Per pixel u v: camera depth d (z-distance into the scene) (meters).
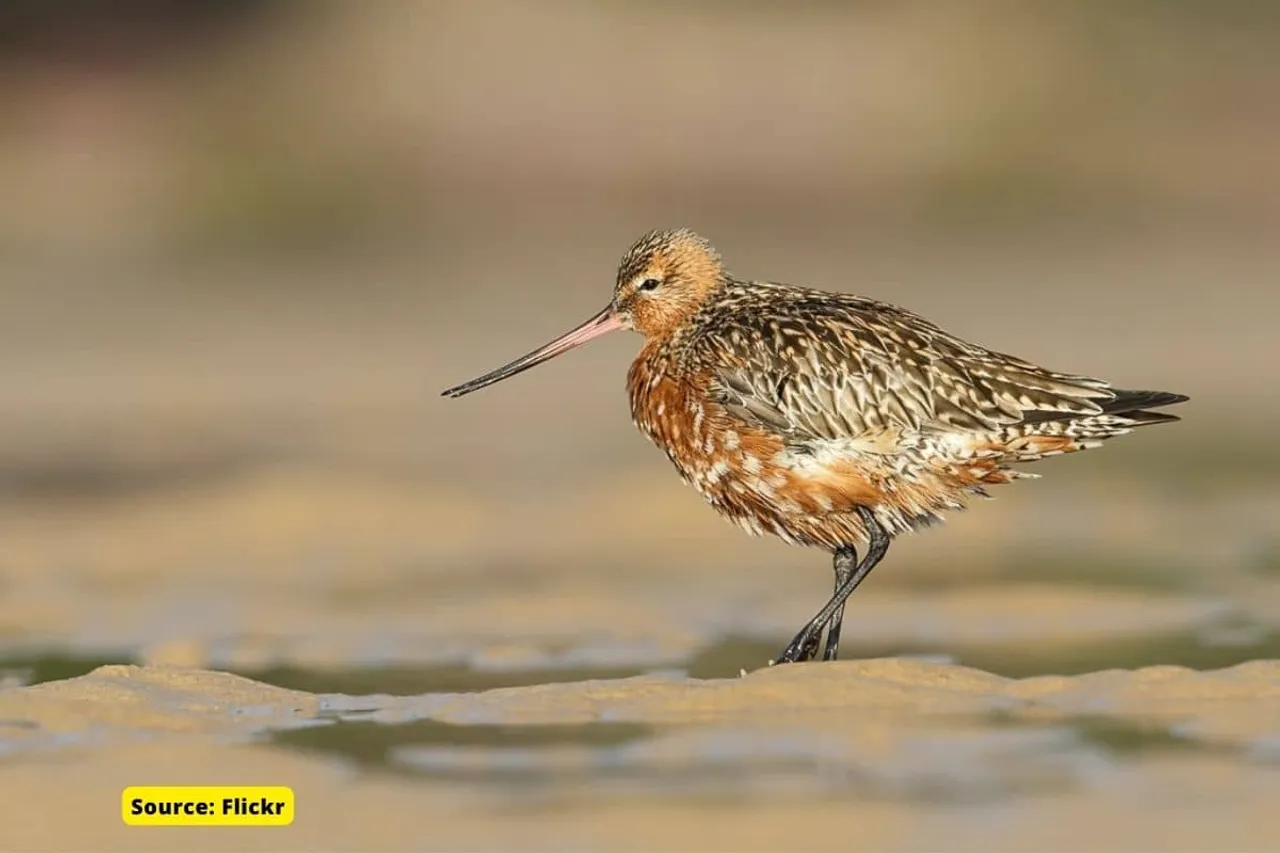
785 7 48.81
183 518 20.39
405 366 31.33
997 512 20.30
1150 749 9.95
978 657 13.27
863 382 13.14
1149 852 8.38
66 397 28.72
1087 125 46.31
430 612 15.47
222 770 9.85
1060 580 16.38
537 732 10.52
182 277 38.69
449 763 9.93
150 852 8.70
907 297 37.22
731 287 14.51
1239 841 8.49
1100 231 43.38
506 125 45.75
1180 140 46.06
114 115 45.28
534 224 43.00
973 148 45.47
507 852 8.49
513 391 29.86
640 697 11.17
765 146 45.62
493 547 18.66
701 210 43.94
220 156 43.88
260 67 47.09
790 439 13.30
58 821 9.08
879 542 13.37
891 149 45.56
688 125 45.88
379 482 22.08
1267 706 10.79
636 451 24.38
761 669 11.67
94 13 47.44
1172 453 24.23
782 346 13.37
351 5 48.69
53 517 20.53
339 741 10.45
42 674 13.25
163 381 29.92
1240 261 40.84
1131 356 31.44
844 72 46.94
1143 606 15.09
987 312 35.78
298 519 20.09
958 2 49.47
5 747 10.31
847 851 8.42
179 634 14.68
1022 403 13.10
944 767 9.65
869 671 11.42
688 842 8.56
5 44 46.50
